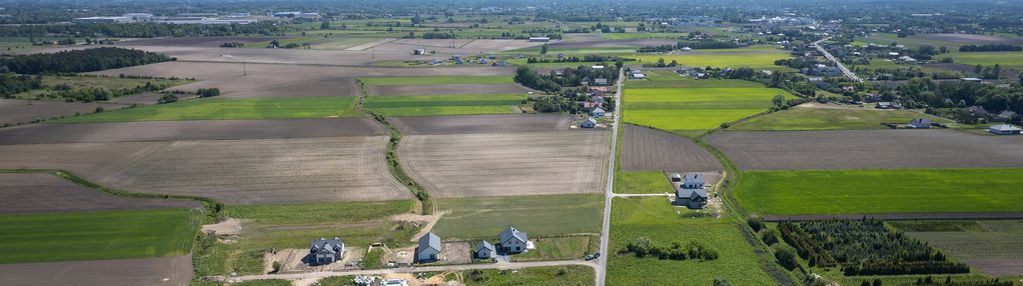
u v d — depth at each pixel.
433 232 110.00
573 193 127.94
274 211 119.19
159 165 145.50
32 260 98.75
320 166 145.12
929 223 111.75
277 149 158.62
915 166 143.00
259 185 132.62
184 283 92.69
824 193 126.62
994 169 140.25
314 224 113.75
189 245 104.50
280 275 95.38
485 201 124.06
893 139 166.75
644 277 94.00
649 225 112.19
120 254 101.12
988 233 107.31
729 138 168.88
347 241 106.94
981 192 126.19
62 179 135.38
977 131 175.25
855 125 182.75
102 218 114.69
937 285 89.81
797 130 177.12
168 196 125.81
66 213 116.88
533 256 101.06
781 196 125.44
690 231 109.62
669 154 154.00
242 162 148.00
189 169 142.75
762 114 198.62
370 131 176.62
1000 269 94.69
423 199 125.06
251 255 101.62
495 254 101.31
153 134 172.75
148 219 114.50
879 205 120.00
